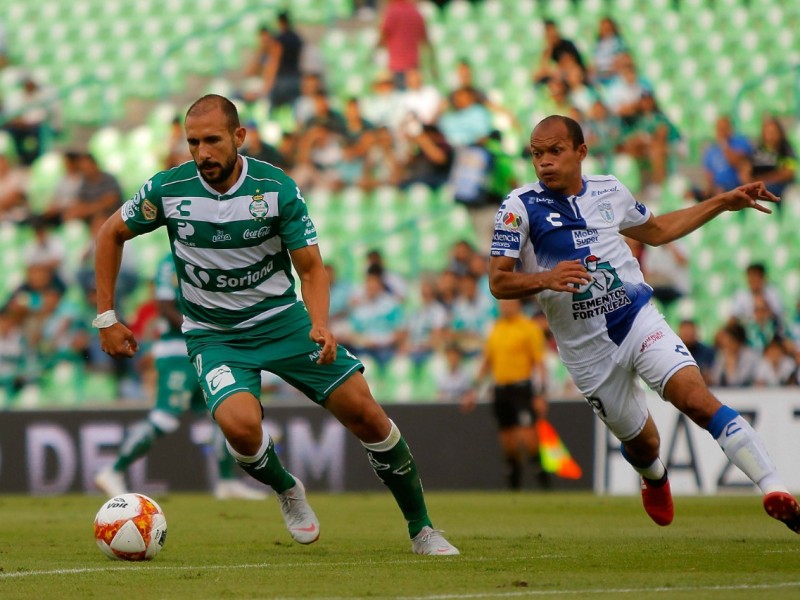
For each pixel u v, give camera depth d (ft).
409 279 205.87
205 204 68.49
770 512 62.69
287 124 222.07
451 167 214.48
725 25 240.94
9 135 231.30
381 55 232.73
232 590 54.70
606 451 164.14
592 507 125.70
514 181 211.61
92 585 57.31
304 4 249.14
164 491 167.63
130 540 69.05
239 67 248.32
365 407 69.21
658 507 84.07
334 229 214.48
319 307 66.80
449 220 209.87
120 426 167.73
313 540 74.59
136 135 229.66
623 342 72.95
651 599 49.85
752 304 180.24
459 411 169.17
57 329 198.70
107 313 69.72
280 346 70.18
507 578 58.49
